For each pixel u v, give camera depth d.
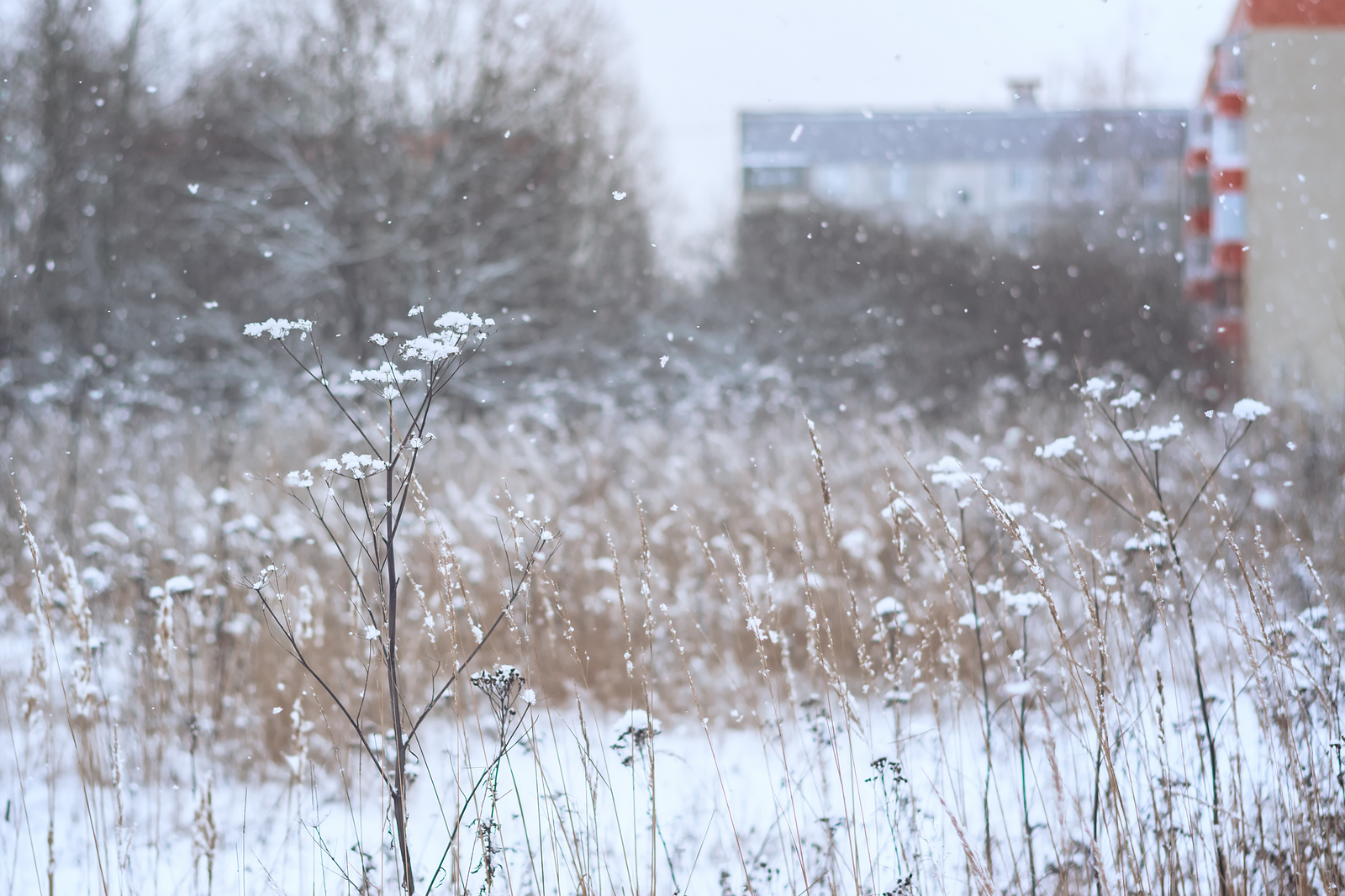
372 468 2.28
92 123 12.82
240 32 14.30
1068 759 3.45
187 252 14.50
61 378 11.65
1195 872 2.59
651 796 2.55
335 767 4.08
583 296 15.62
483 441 7.81
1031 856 2.69
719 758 4.17
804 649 4.95
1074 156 18.14
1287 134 14.18
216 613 4.44
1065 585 4.52
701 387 13.03
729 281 18.47
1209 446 6.64
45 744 3.62
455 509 5.96
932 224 18.59
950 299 16.22
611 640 5.10
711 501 6.46
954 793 3.05
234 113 14.65
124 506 5.64
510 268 13.87
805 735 4.01
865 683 2.83
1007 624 3.86
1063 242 16.27
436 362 2.26
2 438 8.63
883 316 15.94
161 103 14.12
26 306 12.38
